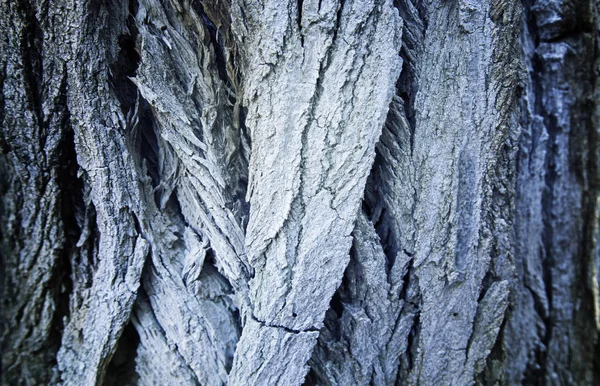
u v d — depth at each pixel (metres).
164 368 0.30
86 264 0.31
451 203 0.28
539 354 0.34
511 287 0.31
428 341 0.29
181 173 0.30
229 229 0.29
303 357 0.28
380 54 0.27
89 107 0.29
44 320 0.31
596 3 0.32
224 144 0.30
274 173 0.27
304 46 0.26
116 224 0.29
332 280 0.28
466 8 0.28
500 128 0.29
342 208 0.27
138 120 0.30
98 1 0.28
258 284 0.28
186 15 0.29
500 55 0.28
